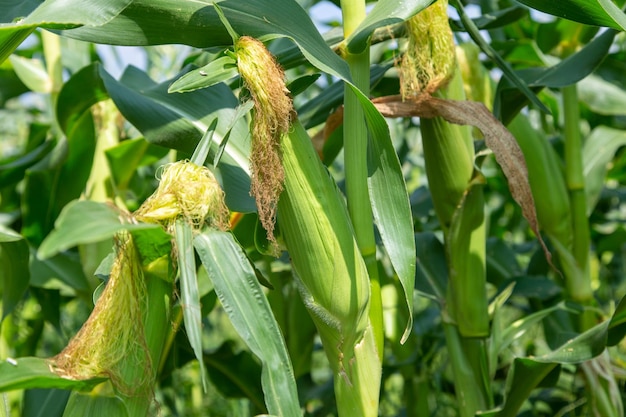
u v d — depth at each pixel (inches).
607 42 45.2
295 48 41.0
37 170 55.0
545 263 58.1
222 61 31.0
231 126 30.9
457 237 43.1
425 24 38.2
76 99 48.9
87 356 28.6
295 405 28.0
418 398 60.4
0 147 95.0
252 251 53.4
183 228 28.0
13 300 49.2
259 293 28.4
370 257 34.6
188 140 40.6
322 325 32.9
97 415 28.8
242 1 33.3
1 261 51.9
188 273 27.3
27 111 86.0
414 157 76.1
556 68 46.9
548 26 57.1
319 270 32.3
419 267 49.1
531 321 47.6
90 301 55.7
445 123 40.8
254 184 31.4
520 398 42.5
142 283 28.9
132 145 52.2
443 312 46.1
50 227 55.9
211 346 94.0
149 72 70.7
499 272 61.7
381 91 50.7
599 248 71.7
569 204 51.8
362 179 34.5
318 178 32.1
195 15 33.9
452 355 45.2
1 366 27.4
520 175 38.2
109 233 25.0
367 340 33.7
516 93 46.5
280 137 31.4
